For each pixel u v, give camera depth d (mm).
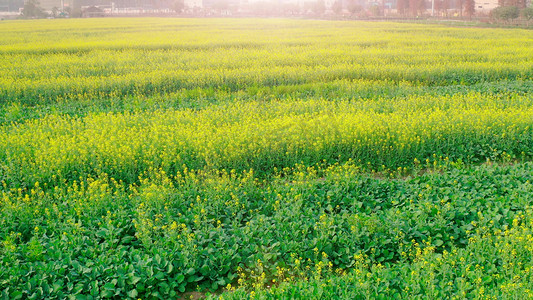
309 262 7785
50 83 21250
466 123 13984
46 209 8969
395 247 8273
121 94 20812
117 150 12109
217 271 7773
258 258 7938
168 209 9367
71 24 76875
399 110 16312
